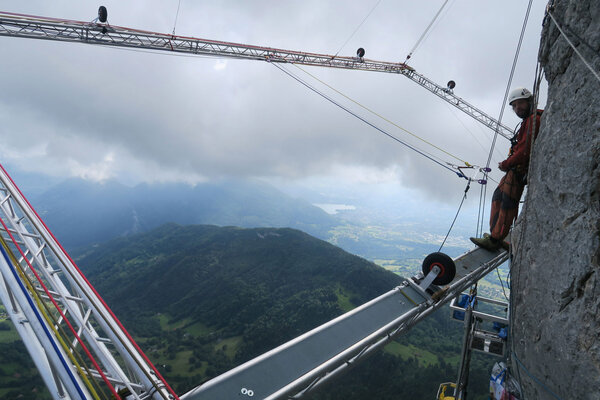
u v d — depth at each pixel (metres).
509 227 9.26
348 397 121.88
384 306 7.10
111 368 6.24
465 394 10.34
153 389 5.55
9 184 8.88
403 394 119.56
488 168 14.98
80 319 6.96
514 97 8.30
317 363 5.50
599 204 4.59
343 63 35.34
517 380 7.16
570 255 5.03
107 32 23.95
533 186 6.59
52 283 7.64
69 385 5.90
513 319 7.19
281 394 4.86
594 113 4.75
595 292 4.49
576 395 4.79
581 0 5.07
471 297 10.23
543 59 6.29
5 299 7.05
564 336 5.02
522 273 6.78
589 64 4.93
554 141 5.70
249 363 5.31
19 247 8.23
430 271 7.76
